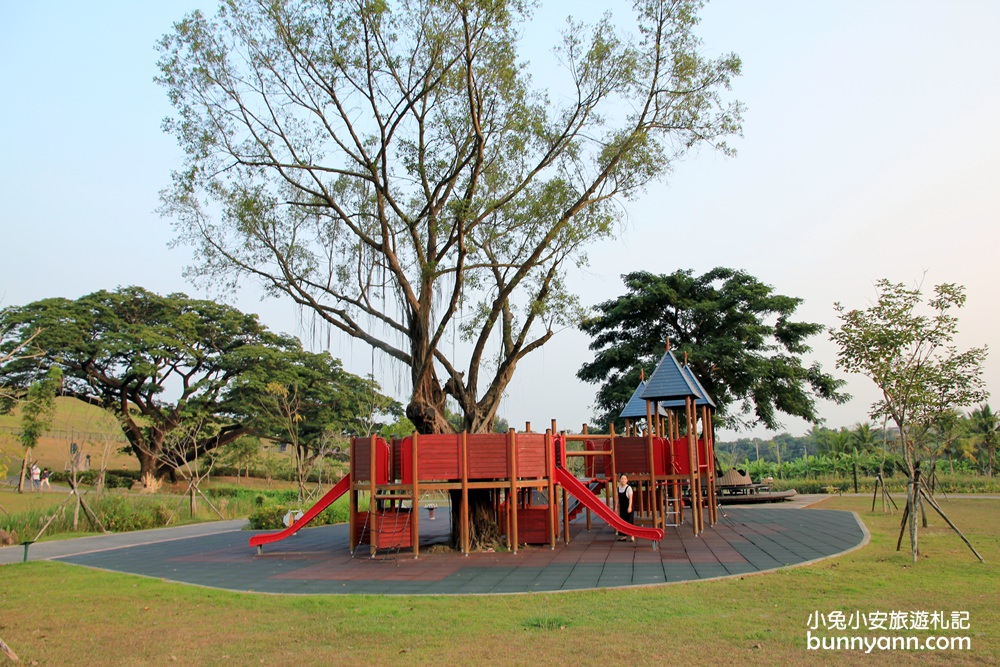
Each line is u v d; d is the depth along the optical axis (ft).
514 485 51.70
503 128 54.34
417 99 53.67
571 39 54.19
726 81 54.03
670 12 52.60
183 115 52.75
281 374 156.15
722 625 24.91
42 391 90.68
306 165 54.85
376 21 50.06
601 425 131.75
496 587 35.70
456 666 21.06
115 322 152.15
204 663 22.43
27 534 69.72
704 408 73.92
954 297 41.70
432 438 51.42
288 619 28.53
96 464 154.20
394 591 35.27
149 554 54.54
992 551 42.80
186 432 122.83
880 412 43.78
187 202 55.42
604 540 57.77
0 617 30.19
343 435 169.07
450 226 53.21
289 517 69.36
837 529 59.88
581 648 22.39
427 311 56.13
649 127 55.98
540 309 54.70
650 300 124.57
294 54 51.52
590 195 55.98
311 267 59.93
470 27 50.80
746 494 107.24
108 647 24.75
